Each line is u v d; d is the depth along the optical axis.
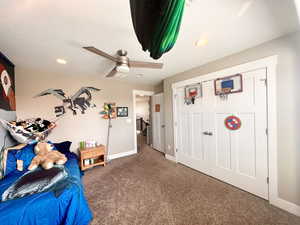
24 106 2.40
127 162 3.13
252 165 1.82
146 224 1.38
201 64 2.36
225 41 1.60
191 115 2.66
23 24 1.22
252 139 1.81
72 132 2.91
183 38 1.52
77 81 2.98
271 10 1.10
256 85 1.74
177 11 0.48
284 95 1.51
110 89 3.45
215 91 2.19
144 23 0.59
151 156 3.54
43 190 1.23
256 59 1.71
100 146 2.95
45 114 2.61
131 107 3.81
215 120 2.24
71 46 1.64
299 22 1.26
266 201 1.68
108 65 2.33
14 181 1.37
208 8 1.07
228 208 1.58
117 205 1.66
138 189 2.00
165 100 3.30
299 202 1.44
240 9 1.09
